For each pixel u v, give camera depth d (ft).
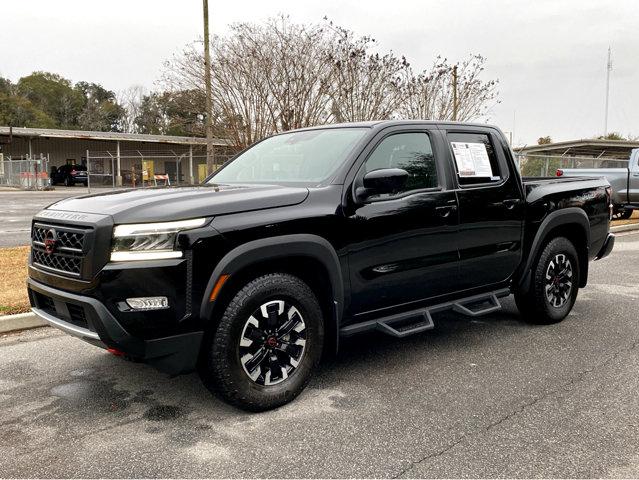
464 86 55.42
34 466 9.32
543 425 10.73
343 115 51.06
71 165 126.52
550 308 17.33
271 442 10.09
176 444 10.03
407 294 13.61
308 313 11.73
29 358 14.48
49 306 11.67
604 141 139.85
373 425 10.74
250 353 11.12
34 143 136.87
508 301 20.81
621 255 32.37
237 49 51.93
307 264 11.93
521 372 13.53
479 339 16.20
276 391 11.36
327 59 49.85
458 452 9.71
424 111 53.88
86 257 10.19
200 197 11.00
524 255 16.48
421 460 9.46
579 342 15.89
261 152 15.55
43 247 11.41
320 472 9.10
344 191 12.30
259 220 10.93
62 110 273.33
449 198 14.12
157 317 10.02
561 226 17.62
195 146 135.23
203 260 10.28
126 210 10.28
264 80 51.21
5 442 10.15
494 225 15.28
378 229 12.64
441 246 13.99
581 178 19.19
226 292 10.81
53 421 10.99
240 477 8.96
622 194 46.03
